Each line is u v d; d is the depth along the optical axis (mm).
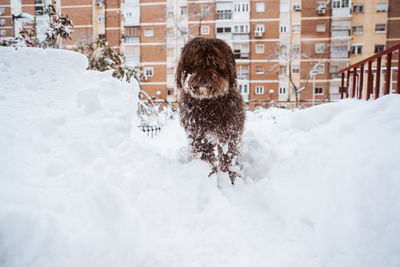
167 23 25500
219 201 2084
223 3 25234
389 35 24516
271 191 2188
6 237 1231
